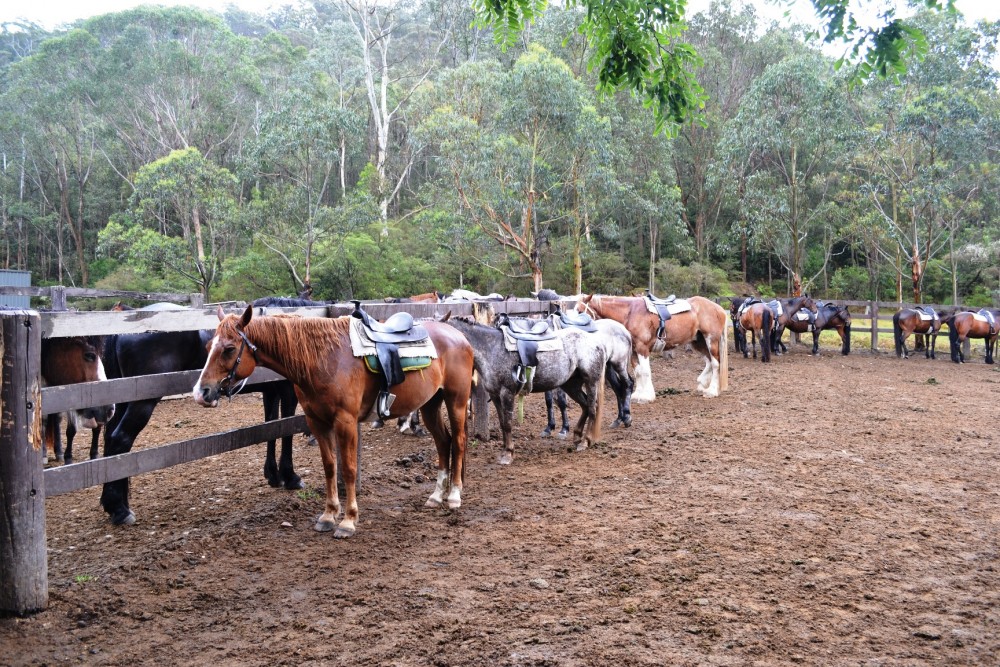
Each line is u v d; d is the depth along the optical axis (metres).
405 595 3.87
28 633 3.39
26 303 10.03
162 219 29.98
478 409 6.41
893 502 5.60
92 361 5.32
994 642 3.34
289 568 4.27
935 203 24.94
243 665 3.15
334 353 4.67
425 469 6.66
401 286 28.84
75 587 3.91
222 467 6.67
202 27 38.91
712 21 40.66
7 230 41.59
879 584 4.01
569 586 3.98
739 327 19.00
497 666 3.11
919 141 26.36
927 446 7.64
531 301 9.85
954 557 4.44
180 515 5.25
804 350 20.91
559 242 31.06
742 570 4.20
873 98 31.53
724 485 6.08
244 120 40.44
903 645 3.31
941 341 24.66
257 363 4.50
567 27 31.55
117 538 4.74
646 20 4.41
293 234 26.72
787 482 6.17
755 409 10.05
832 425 8.81
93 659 3.20
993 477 6.38
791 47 40.81
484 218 27.62
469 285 33.78
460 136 25.61
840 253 37.16
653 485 6.10
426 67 46.06
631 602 3.74
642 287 36.97
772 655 3.20
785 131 28.91
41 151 40.09
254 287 27.34
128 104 37.16
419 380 5.07
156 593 3.89
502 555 4.47
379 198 35.22
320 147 25.44
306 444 7.65
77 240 39.38
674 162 39.03
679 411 9.86
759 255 42.06
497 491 5.91
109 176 42.72
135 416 4.86
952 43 24.47
